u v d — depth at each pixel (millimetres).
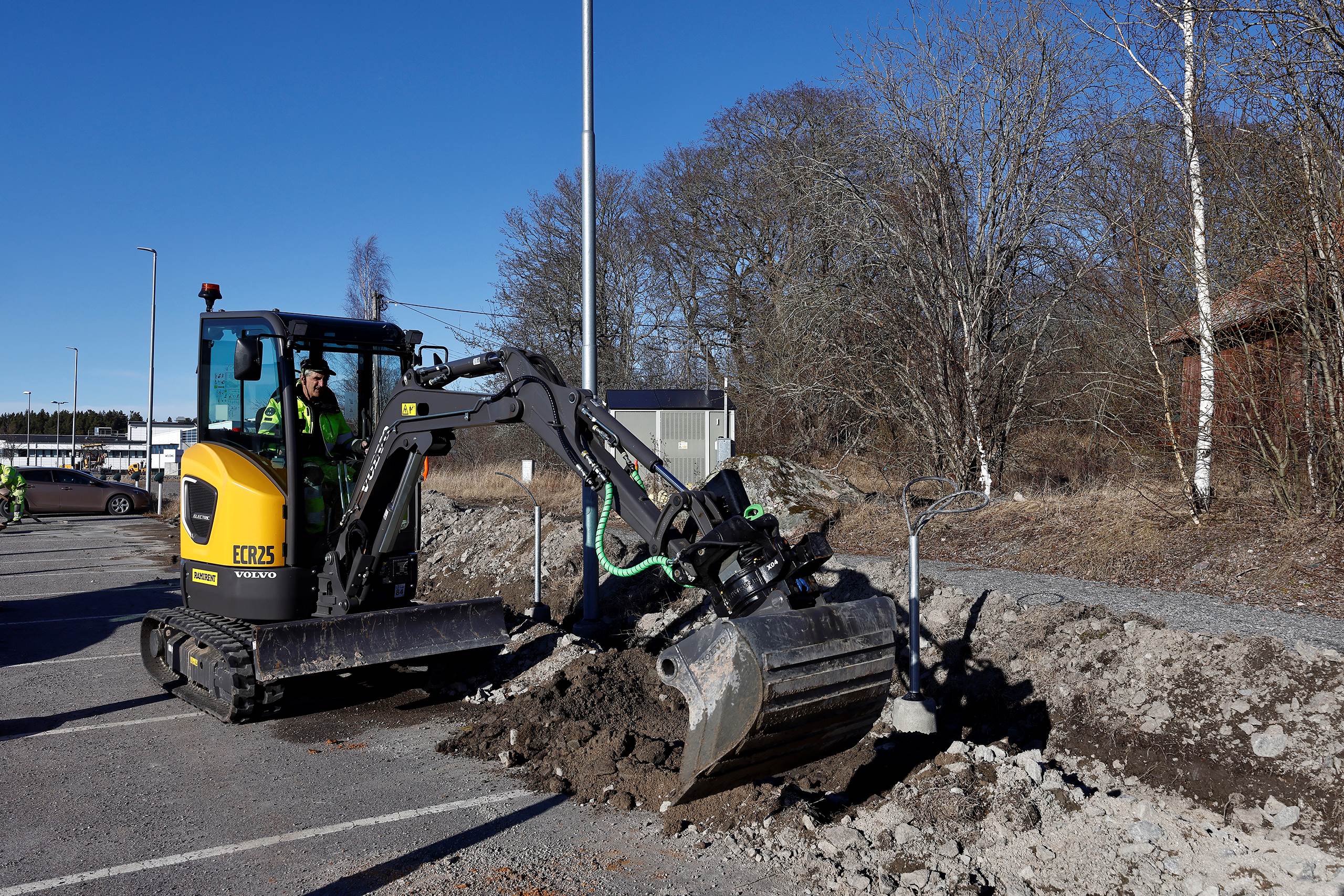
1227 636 5688
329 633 6840
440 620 7395
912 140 14703
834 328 15945
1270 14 8797
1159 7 9680
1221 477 9609
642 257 36281
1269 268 8992
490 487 23812
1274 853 4270
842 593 8242
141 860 4598
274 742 6473
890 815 4742
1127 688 5699
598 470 5363
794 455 19938
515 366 6027
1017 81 14484
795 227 24422
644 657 7773
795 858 4520
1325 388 8625
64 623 11078
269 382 7426
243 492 7094
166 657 7984
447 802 5332
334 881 4359
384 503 7125
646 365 35969
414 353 8211
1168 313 10273
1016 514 11102
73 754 6223
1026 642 6520
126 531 24000
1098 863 4309
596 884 4309
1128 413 11141
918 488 15000
